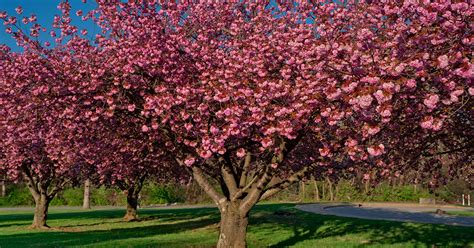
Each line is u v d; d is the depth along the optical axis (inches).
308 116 402.0
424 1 331.3
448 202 1822.1
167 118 482.6
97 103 538.0
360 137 408.8
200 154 455.8
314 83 389.1
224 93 431.2
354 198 2081.7
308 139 545.0
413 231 813.9
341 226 908.0
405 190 2014.0
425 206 1679.4
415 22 348.2
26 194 2319.1
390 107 318.3
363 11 461.7
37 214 1090.7
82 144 705.0
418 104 389.7
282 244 721.0
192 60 553.9
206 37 565.6
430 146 524.4
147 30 537.3
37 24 565.9
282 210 1301.7
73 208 1980.8
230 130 426.6
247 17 633.6
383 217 1141.7
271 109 432.5
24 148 845.8
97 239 775.7
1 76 559.2
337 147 440.5
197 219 1186.6
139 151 771.4
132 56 506.9
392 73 316.8
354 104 345.7
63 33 565.3
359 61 367.2
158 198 2192.4
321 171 615.2
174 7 578.2
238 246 569.6
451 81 333.7
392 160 518.0
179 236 804.0
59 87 515.2
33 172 1094.4
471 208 1566.2
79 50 566.3
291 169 619.5
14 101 540.1
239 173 661.3
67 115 539.5
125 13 569.6
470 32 324.8
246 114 456.8
